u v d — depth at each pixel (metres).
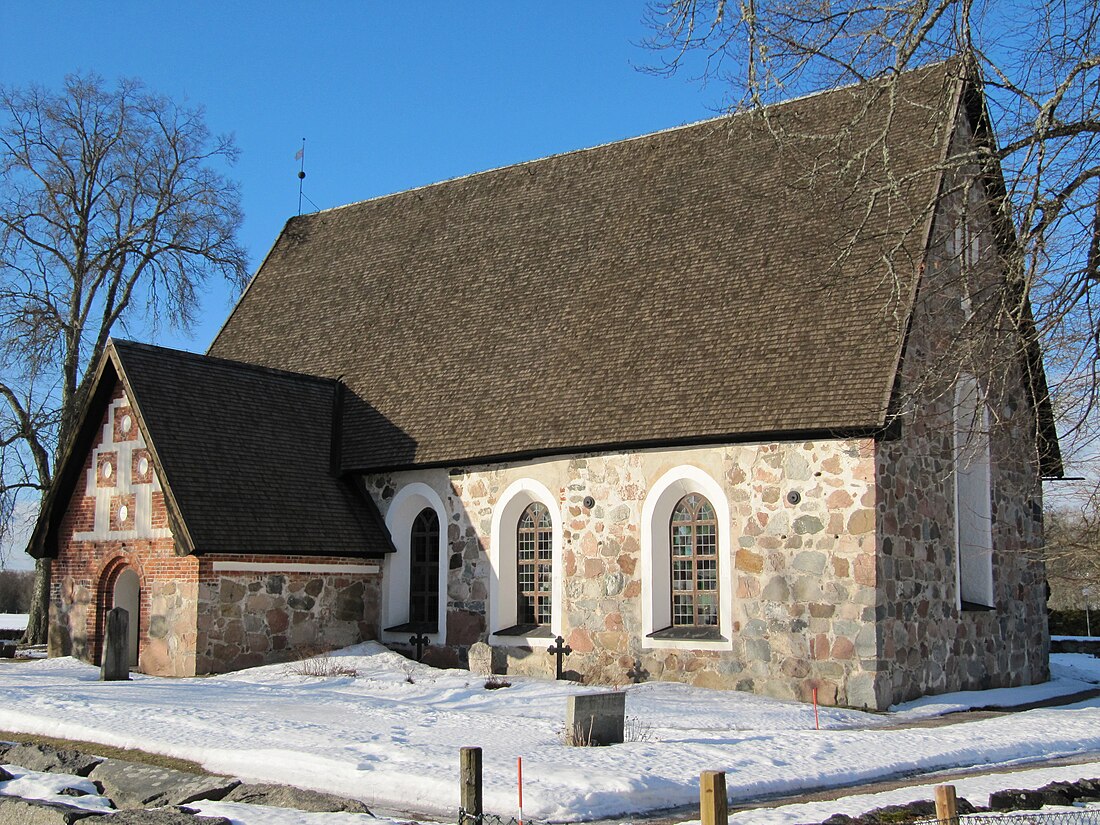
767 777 12.73
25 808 11.02
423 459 26.44
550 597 25.05
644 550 23.22
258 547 24.30
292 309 34.19
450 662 25.91
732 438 22.03
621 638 23.31
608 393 24.50
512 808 11.09
